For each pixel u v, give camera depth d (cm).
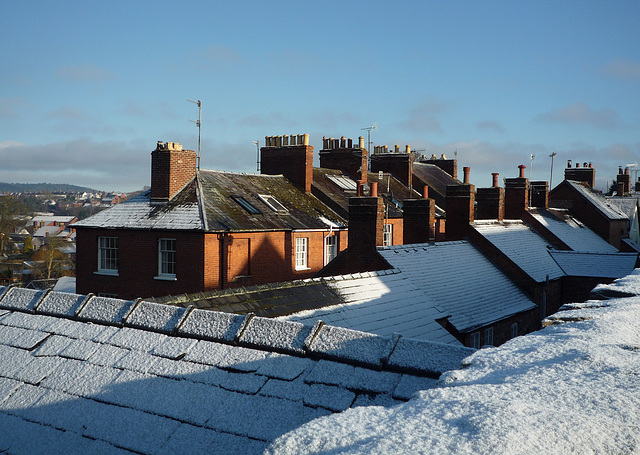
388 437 287
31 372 704
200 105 3095
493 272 2552
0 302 930
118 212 2775
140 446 530
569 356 428
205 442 513
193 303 1094
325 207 3434
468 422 295
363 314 1394
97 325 788
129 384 630
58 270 6122
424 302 1672
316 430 322
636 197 5556
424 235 2550
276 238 2791
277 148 3628
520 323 2325
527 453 258
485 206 3222
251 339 656
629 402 318
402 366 559
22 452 564
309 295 1362
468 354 546
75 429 577
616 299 720
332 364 593
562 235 3534
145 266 2575
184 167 2809
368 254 2075
